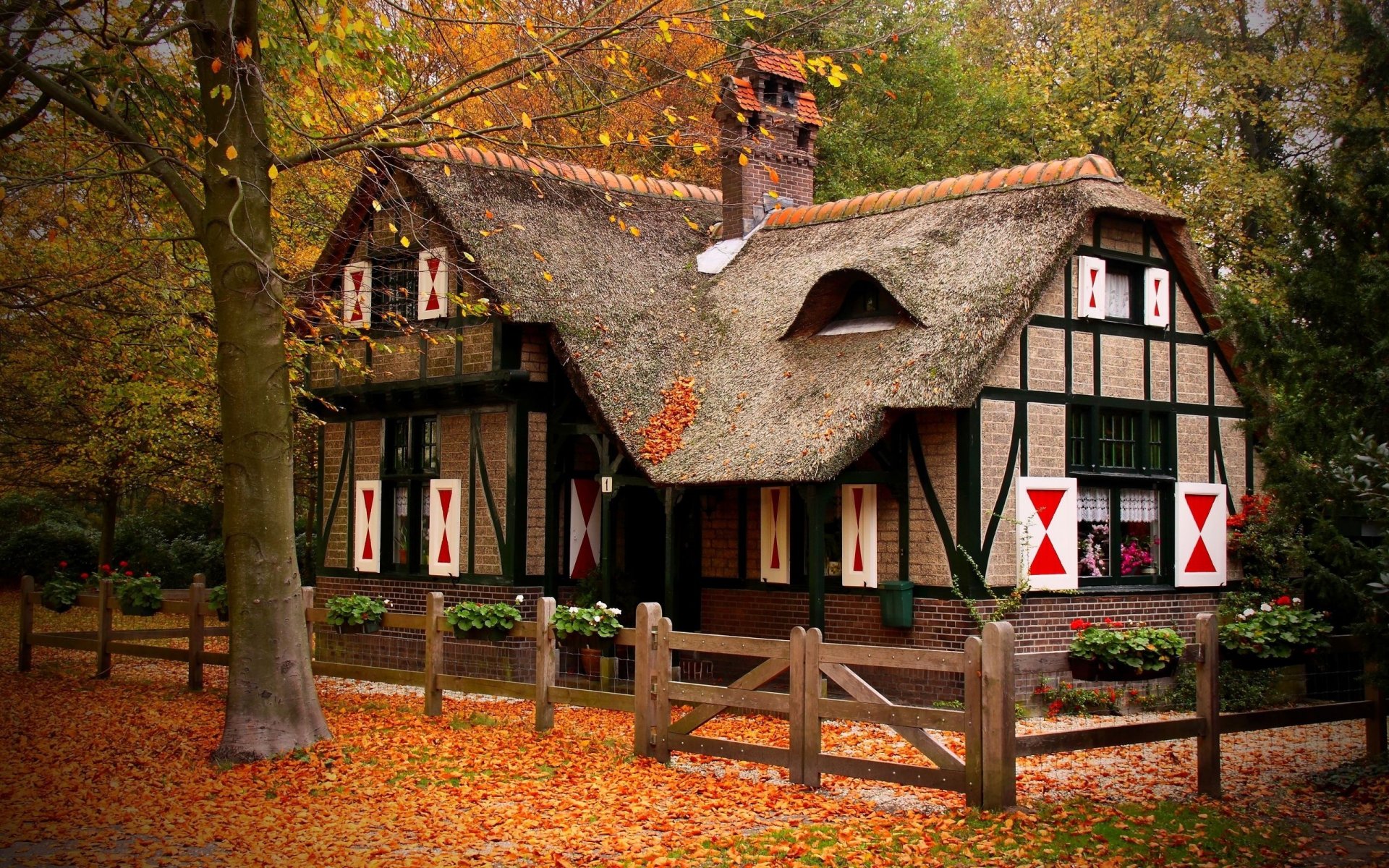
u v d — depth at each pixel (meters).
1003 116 27.48
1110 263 15.13
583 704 10.69
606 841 7.57
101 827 8.11
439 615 12.01
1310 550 11.16
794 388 14.48
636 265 17.92
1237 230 24.50
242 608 10.28
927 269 14.59
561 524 16.44
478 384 15.99
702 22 11.41
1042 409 14.16
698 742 9.37
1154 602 15.10
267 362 10.36
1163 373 15.46
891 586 13.65
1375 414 9.79
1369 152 10.03
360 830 7.95
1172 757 10.49
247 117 10.30
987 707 7.66
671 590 14.23
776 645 8.87
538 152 20.86
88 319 15.84
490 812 8.31
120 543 28.77
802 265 16.98
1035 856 6.98
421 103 10.75
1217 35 26.89
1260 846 7.35
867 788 9.03
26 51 10.78
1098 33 27.02
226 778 9.47
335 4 10.91
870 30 25.94
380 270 17.89
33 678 15.50
